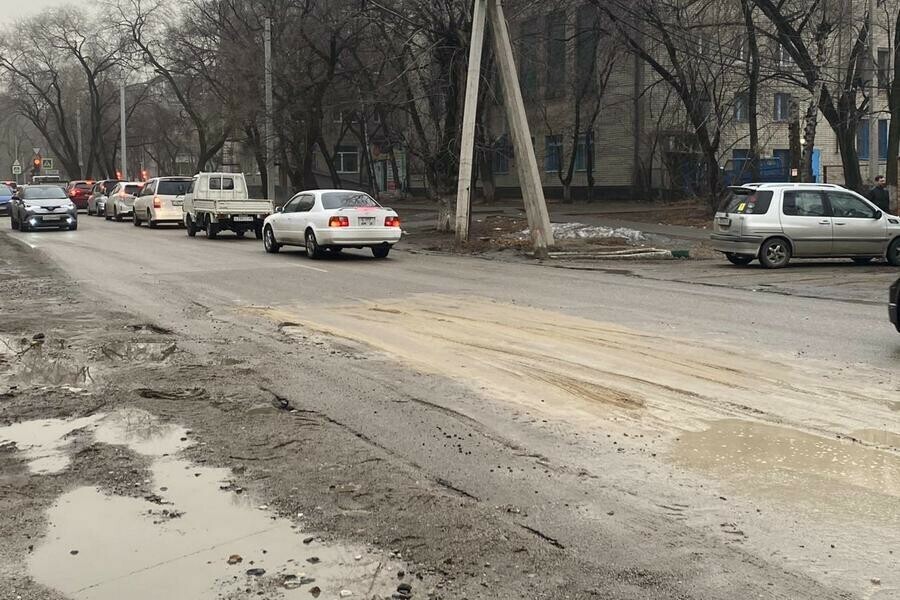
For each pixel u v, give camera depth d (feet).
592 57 127.54
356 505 16.06
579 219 102.99
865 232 60.08
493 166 168.04
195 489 16.94
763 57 95.14
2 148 401.90
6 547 14.44
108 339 31.94
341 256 69.05
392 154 159.94
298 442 19.75
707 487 16.78
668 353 29.27
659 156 132.26
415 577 13.17
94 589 12.98
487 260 67.31
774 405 22.45
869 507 15.66
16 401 23.31
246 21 125.29
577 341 31.53
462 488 16.85
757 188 60.08
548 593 12.63
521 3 85.40
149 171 324.39
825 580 12.98
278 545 14.39
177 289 46.73
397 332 33.45
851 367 26.89
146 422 21.40
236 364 27.81
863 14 96.32
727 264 62.85
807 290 47.21
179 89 175.42
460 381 25.35
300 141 132.46
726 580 13.00
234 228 87.56
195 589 12.92
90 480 17.49
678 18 89.45
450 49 83.87
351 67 119.03
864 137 143.43
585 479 17.30
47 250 72.38
